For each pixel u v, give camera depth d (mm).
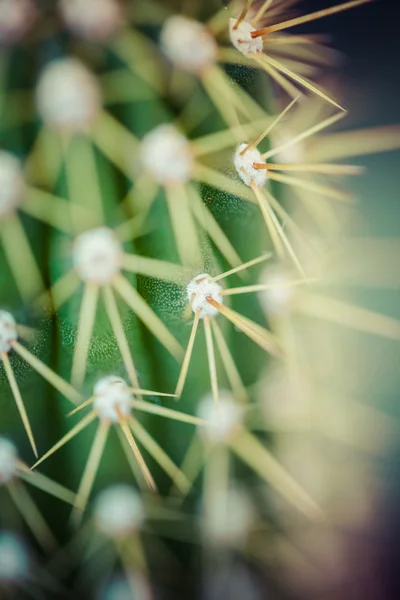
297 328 166
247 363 156
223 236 150
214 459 157
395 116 199
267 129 149
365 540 185
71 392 147
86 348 146
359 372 187
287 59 170
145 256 146
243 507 161
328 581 179
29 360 146
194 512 157
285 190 161
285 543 169
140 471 153
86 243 143
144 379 150
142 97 144
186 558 160
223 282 151
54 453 151
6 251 143
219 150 148
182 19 147
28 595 158
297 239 161
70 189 143
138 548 157
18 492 153
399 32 201
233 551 164
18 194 142
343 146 174
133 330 148
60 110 141
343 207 180
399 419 190
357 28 200
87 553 156
